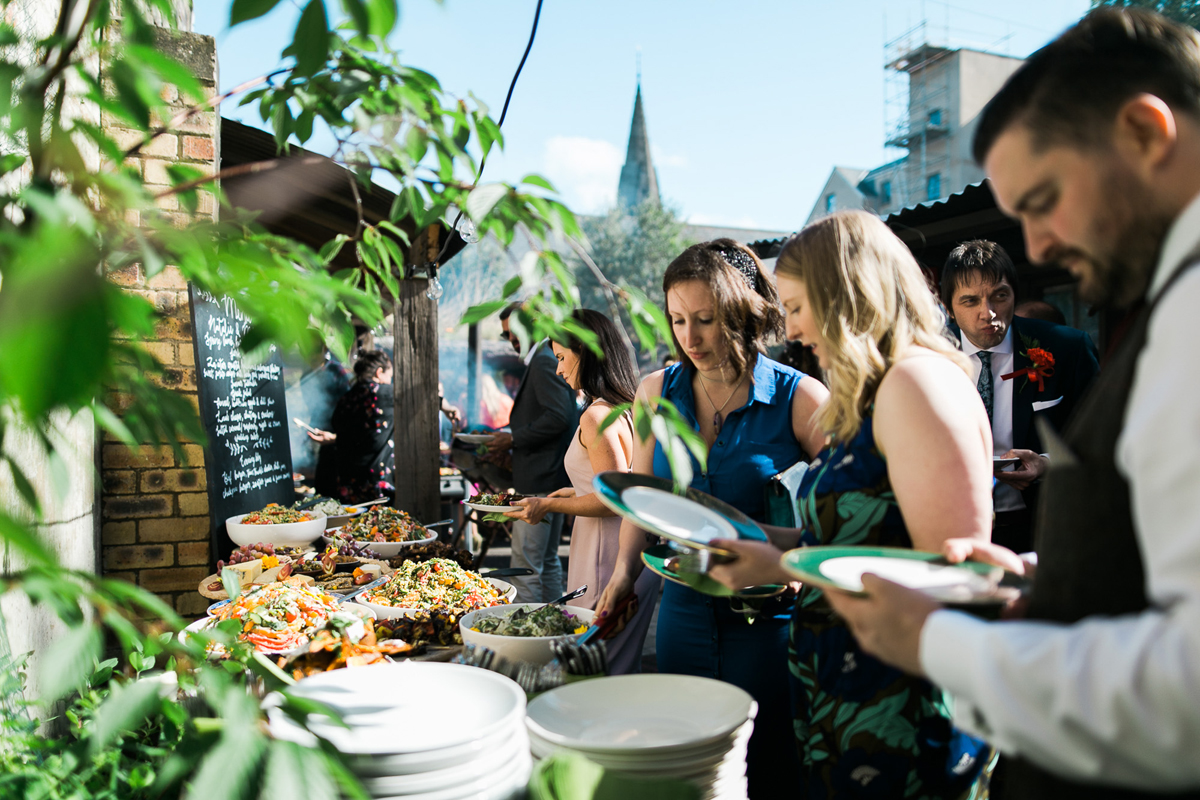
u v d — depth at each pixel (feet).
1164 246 2.40
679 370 6.74
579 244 3.08
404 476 15.60
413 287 15.48
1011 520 9.00
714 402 6.49
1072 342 9.68
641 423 3.23
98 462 9.97
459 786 3.27
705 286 6.12
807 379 6.35
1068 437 2.80
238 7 2.05
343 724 2.50
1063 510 2.71
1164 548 2.05
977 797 4.62
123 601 2.64
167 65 2.25
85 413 8.22
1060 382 9.54
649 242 140.87
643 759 3.56
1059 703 2.09
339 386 24.63
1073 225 2.58
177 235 2.27
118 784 3.94
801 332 4.54
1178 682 1.88
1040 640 2.24
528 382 15.72
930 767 4.15
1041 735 2.15
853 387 4.15
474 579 7.72
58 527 6.84
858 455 4.25
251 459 11.33
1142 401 2.18
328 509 11.49
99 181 2.28
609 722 4.13
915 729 4.14
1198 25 21.45
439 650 6.02
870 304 4.10
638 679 4.45
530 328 3.07
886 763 4.16
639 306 3.07
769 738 5.87
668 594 6.35
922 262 21.22
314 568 8.71
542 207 2.99
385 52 3.67
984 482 3.76
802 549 3.56
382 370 19.83
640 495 4.84
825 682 4.39
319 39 2.23
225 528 10.14
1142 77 2.43
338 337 3.60
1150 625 2.02
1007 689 2.21
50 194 2.20
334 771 2.25
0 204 2.38
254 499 11.32
